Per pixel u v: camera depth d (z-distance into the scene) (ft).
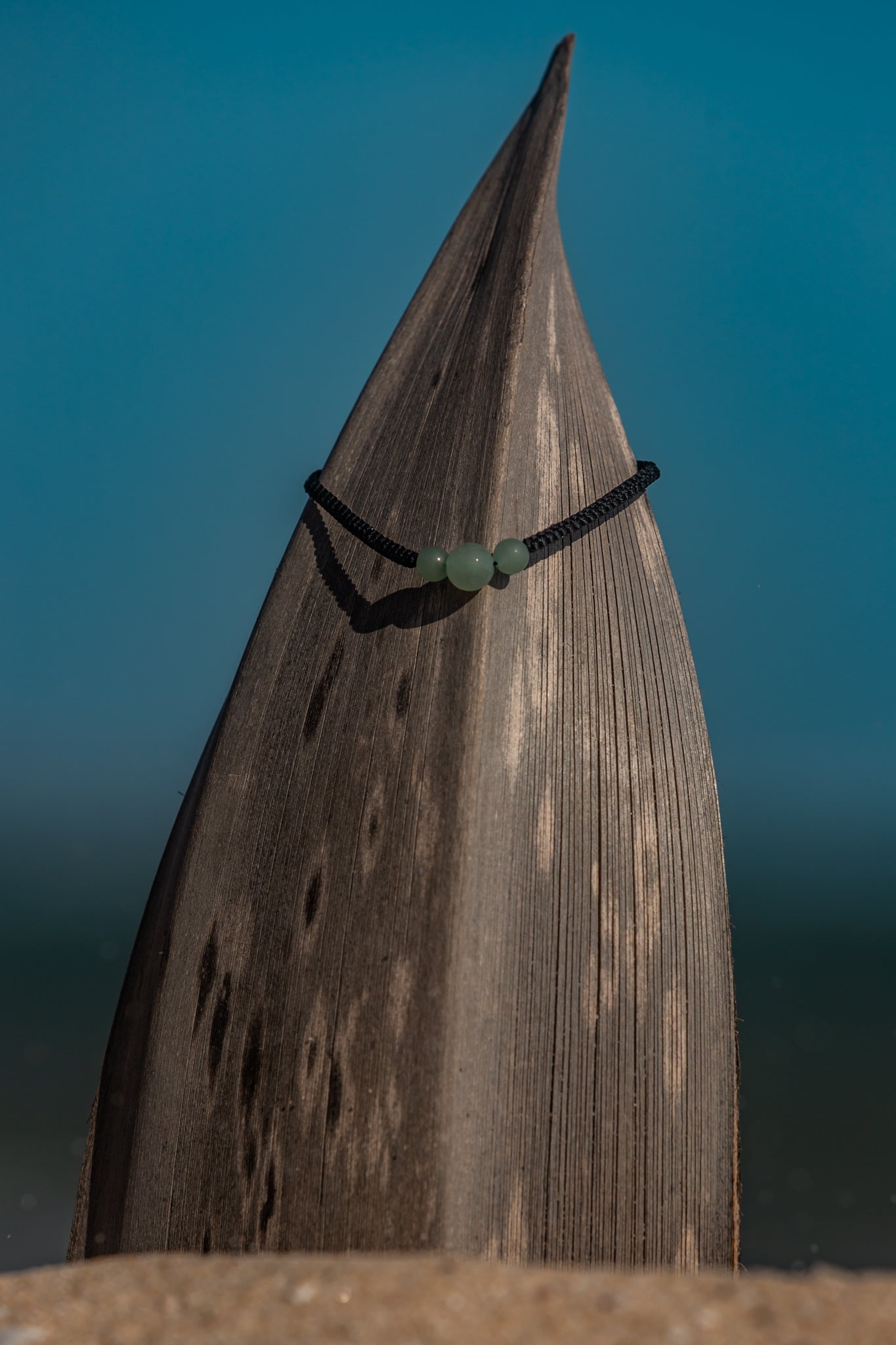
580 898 2.40
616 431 2.56
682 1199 2.41
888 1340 2.11
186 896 2.46
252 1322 2.16
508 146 2.65
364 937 2.37
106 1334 2.16
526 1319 2.15
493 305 2.53
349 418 2.57
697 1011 2.43
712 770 2.49
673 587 2.53
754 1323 2.14
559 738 2.42
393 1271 2.19
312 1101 2.36
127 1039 2.49
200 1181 2.39
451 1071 2.33
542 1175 2.36
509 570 2.42
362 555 2.49
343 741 2.43
